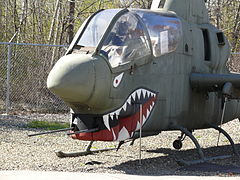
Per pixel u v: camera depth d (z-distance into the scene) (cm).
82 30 866
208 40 1052
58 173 750
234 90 970
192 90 995
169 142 1230
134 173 798
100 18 869
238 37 3084
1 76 2005
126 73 838
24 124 1512
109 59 815
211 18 2844
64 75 771
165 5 992
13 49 2067
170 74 930
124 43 844
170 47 930
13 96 1955
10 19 2831
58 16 2620
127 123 848
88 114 827
